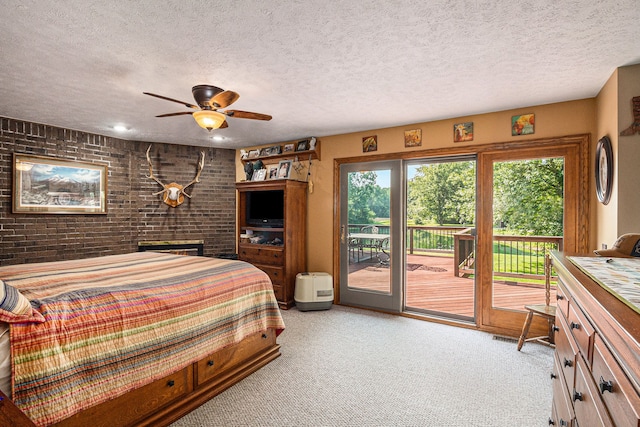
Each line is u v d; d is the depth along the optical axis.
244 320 2.46
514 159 3.30
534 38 1.93
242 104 3.17
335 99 3.02
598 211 2.82
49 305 1.46
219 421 1.94
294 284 4.42
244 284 2.52
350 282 4.39
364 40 1.96
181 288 2.06
